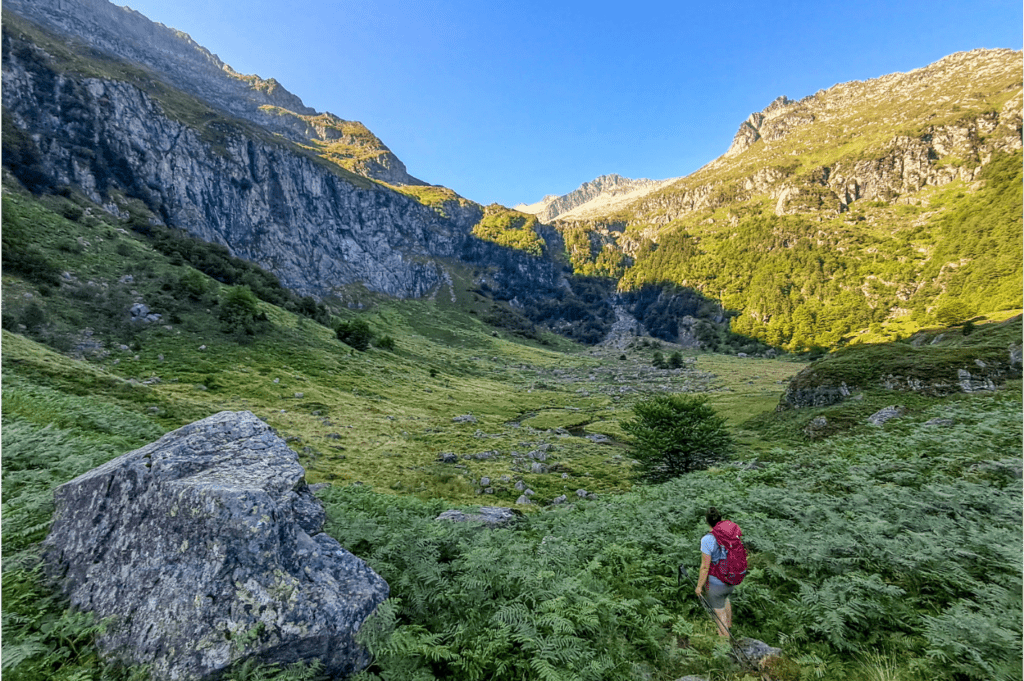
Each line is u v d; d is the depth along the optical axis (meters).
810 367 56.66
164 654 5.53
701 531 10.93
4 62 146.75
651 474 35.16
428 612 7.12
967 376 42.66
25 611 5.93
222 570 6.12
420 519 10.56
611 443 60.09
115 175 156.88
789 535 10.02
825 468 18.39
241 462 7.91
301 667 5.55
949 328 94.75
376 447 46.16
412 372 107.62
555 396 108.88
